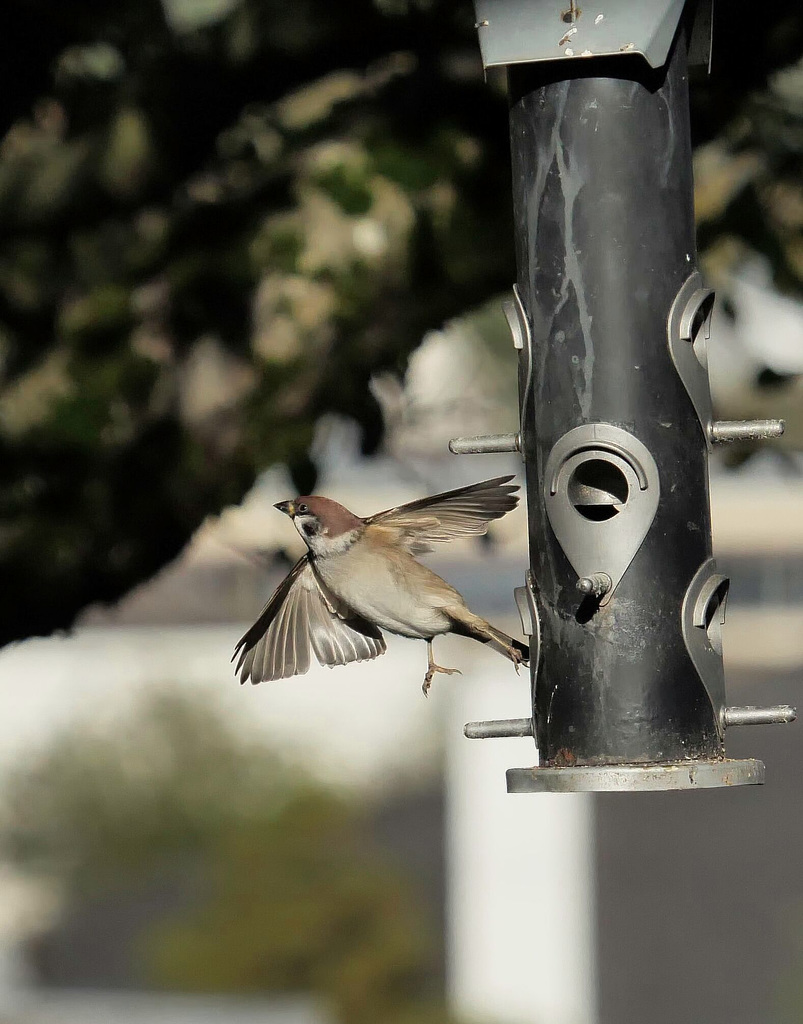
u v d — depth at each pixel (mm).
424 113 9570
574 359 8008
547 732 7980
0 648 9398
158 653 35250
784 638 33406
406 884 29266
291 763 34719
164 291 9359
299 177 9508
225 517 11172
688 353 8047
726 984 27297
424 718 35875
